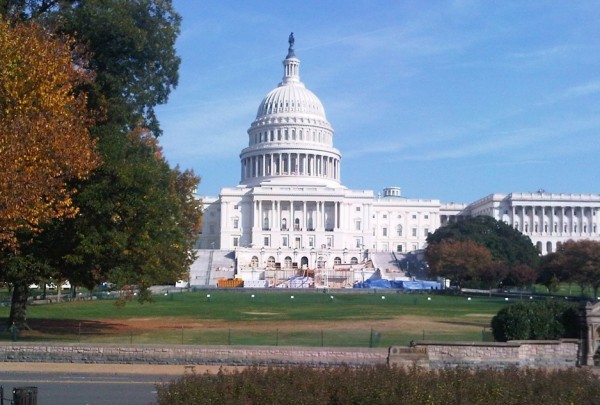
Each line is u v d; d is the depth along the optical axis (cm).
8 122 3225
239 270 17838
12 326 4319
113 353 3388
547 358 3347
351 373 1802
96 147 4272
